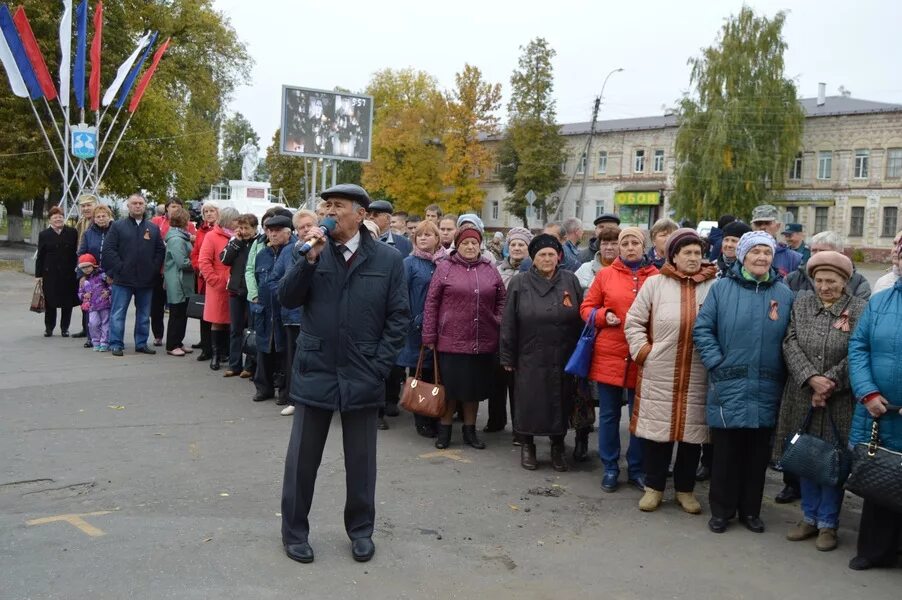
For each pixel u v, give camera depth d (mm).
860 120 51562
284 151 19453
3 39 20656
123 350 10758
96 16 22516
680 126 47625
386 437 7148
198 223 12555
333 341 4219
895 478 4160
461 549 4543
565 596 3990
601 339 5816
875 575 4379
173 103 33281
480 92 55312
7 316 14586
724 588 4156
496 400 7512
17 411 7430
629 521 5164
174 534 4520
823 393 4625
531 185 58656
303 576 4043
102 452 6227
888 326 4305
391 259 4375
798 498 5762
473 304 6605
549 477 6109
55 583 3826
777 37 45781
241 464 6016
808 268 4902
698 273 5328
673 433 5184
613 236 6812
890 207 50688
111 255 10383
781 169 46875
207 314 9609
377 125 65500
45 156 28391
